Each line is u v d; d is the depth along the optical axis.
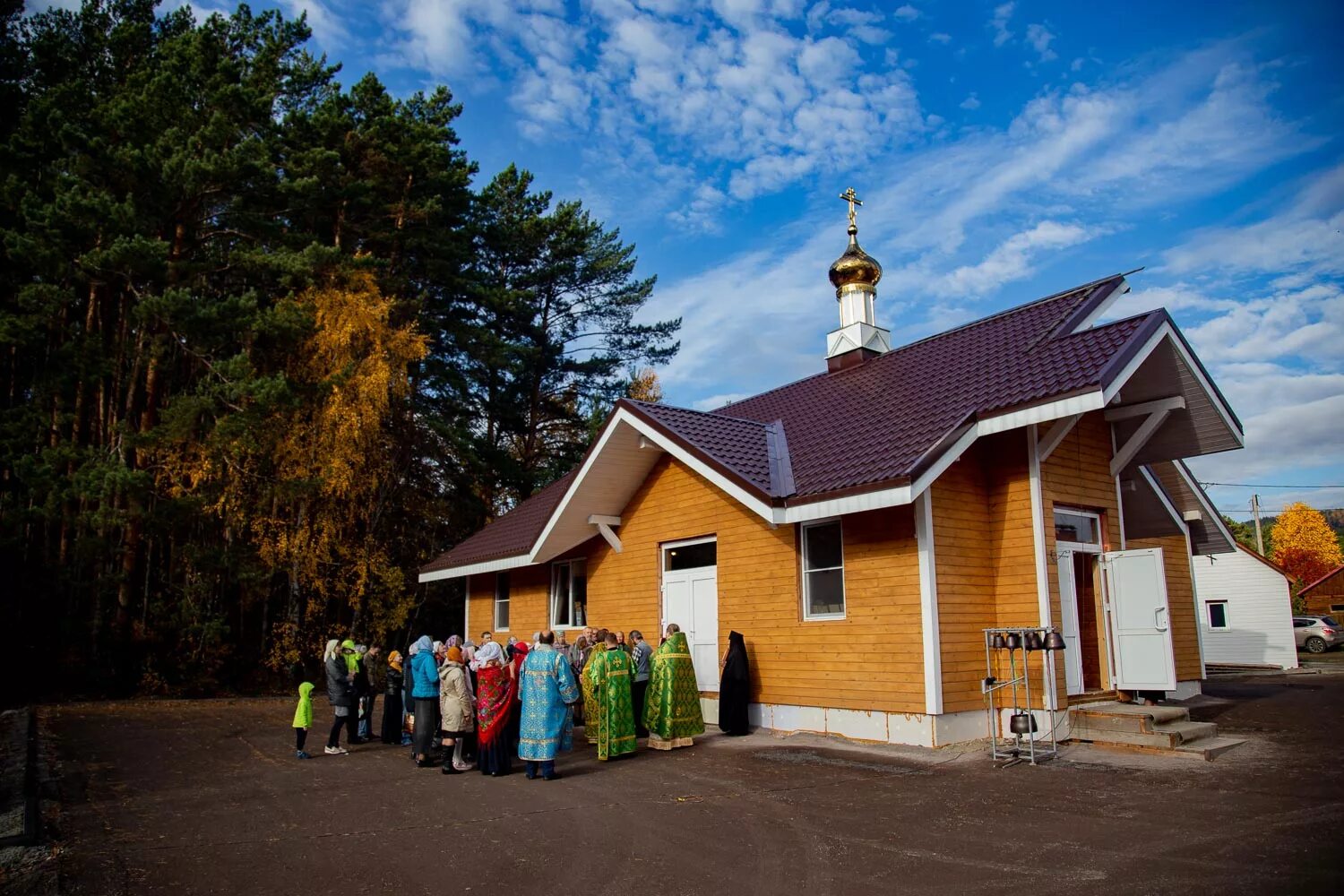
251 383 20.62
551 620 19.95
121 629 22.38
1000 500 12.65
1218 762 9.98
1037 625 11.94
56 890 6.34
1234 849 6.54
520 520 22.83
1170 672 11.83
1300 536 60.81
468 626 23.67
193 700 21.86
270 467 23.38
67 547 22.47
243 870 6.81
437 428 28.88
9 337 20.03
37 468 19.31
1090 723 11.31
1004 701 12.05
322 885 6.41
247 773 11.21
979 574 12.42
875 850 6.90
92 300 23.03
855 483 11.59
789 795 9.05
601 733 11.65
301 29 29.70
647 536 16.73
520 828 7.98
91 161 21.30
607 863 6.79
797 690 13.30
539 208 37.22
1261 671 28.14
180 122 22.80
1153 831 7.14
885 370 17.08
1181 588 17.77
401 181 28.98
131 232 21.08
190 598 22.62
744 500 13.11
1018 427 12.03
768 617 13.96
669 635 12.94
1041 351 13.05
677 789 9.55
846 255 20.19
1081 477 13.17
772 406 18.70
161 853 7.30
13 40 24.84
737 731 13.46
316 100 29.61
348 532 25.91
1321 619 41.62
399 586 25.73
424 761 11.63
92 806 9.27
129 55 26.08
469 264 34.34
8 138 22.78
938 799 8.61
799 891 6.01
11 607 21.27
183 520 21.62
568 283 37.28
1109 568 12.82
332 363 23.95
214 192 22.77
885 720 11.98
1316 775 9.11
